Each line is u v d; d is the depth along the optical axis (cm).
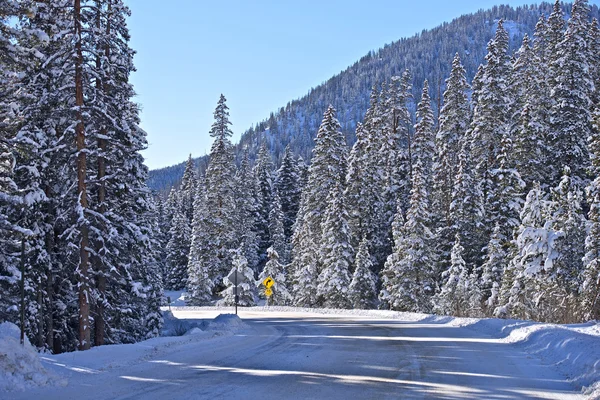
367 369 1082
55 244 2291
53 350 2358
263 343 1622
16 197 1619
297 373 1031
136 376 1000
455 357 1251
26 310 2016
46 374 947
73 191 2127
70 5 1966
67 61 1980
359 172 5175
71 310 2409
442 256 4331
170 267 8506
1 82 1569
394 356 1279
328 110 5672
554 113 4078
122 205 2553
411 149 5500
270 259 5769
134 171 2512
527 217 2845
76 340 2447
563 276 2489
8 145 1662
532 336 1486
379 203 5256
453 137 4947
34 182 2009
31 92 2042
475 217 4041
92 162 2384
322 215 5450
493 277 3459
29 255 1953
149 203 2633
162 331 3092
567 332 1332
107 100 2227
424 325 2369
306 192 5841
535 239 2581
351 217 5184
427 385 902
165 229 9200
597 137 2694
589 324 1602
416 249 4103
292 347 1498
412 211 4147
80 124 2003
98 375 1013
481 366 1109
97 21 2161
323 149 5597
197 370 1073
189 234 8500
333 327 2347
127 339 2836
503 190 3809
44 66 1936
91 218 2114
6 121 1614
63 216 2058
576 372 963
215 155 6122
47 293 2212
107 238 2189
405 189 5294
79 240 2147
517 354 1293
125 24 2370
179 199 8694
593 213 2397
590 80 4034
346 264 4753
